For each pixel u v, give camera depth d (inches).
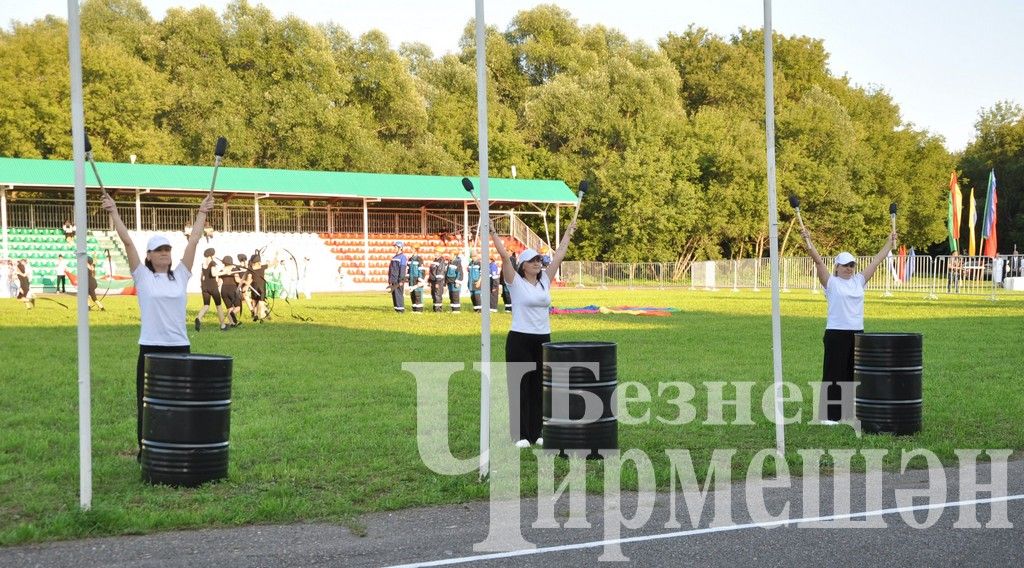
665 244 2465.6
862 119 3024.1
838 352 417.7
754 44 3314.5
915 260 1758.1
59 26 2396.7
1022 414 430.9
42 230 1769.2
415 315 1133.7
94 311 1166.3
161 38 2429.9
